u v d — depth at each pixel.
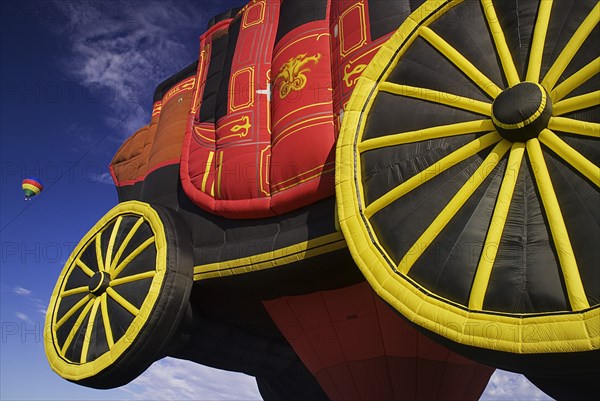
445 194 11.93
